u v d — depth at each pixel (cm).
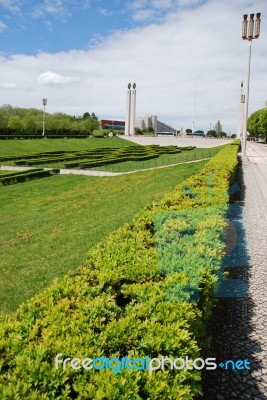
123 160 4738
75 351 331
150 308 410
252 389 468
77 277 509
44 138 8825
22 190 2888
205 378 484
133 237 698
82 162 4275
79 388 290
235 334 586
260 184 2138
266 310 663
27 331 376
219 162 2008
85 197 2245
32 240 1322
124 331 370
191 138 9169
